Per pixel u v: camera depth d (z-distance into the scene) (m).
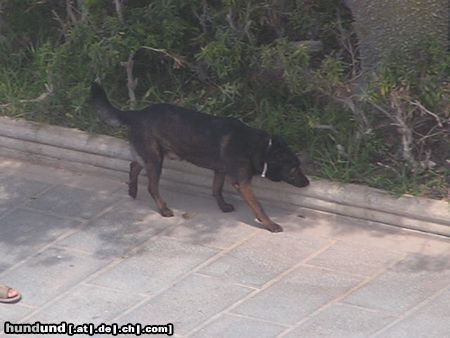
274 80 13.81
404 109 12.47
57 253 12.03
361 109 12.95
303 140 13.45
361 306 10.88
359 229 12.40
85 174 13.89
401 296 11.05
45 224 12.66
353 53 13.62
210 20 13.84
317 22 13.96
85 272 11.64
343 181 12.62
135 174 13.07
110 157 13.70
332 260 11.76
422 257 11.79
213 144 12.35
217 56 13.22
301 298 11.05
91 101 13.22
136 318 10.81
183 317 10.80
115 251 12.05
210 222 12.63
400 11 12.62
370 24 12.87
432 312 10.74
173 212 12.87
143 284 11.40
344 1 13.42
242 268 11.63
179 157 12.70
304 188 12.63
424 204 12.15
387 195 12.32
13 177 13.84
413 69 12.49
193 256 11.89
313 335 10.41
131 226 12.58
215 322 10.69
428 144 13.02
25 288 11.39
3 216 12.87
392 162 12.91
